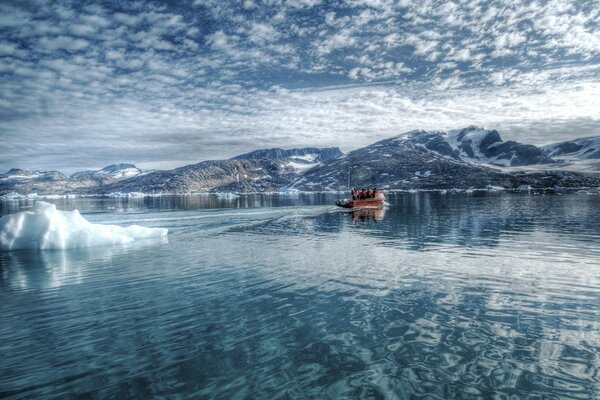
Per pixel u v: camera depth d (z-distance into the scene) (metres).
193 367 7.77
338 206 63.09
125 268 17.77
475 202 80.06
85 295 13.27
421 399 6.52
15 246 23.69
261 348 8.62
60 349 8.76
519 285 13.61
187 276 15.96
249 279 15.19
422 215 46.50
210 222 40.84
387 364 7.78
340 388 6.89
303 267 17.28
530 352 8.25
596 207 58.47
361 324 9.98
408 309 11.13
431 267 16.78
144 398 6.67
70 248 24.08
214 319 10.59
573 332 9.32
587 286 13.40
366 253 20.62
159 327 10.05
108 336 9.48
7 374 7.60
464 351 8.32
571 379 7.14
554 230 29.66
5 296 13.30
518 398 6.55
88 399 6.68
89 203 124.19
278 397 6.62
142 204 108.25
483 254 19.73
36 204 25.78
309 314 10.85
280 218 45.22
